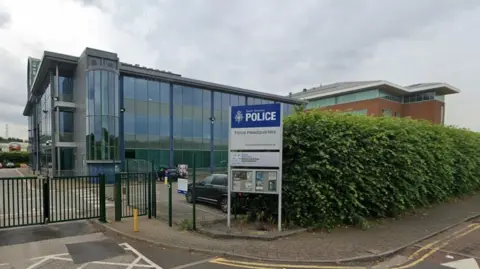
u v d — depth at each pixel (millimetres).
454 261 5605
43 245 6602
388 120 9289
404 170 9117
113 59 24172
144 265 5441
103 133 23375
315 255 5809
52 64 25516
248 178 7617
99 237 7285
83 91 23859
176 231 7641
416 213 9680
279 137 7387
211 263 5543
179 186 8703
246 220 8078
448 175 11578
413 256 5906
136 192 10797
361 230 7602
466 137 13602
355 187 7969
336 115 8352
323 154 7516
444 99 46500
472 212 10008
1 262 5570
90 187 10000
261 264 5484
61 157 26312
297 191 7695
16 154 60375
